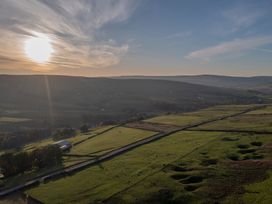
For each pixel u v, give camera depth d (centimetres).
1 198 6231
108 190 5656
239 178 5406
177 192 5156
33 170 8119
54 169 7725
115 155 8250
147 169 6550
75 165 7750
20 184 6906
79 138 11688
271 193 4600
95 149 9275
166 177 5891
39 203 5603
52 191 6053
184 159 6925
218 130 10019
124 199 5175
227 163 6291
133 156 7862
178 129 11075
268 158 6325
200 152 7362
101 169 7094
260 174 5444
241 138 8444
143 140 9706
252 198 4553
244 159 6531
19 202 5916
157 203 4925
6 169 7906
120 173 6544
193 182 5584
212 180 5475
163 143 8969
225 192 4919
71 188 6069
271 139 7988
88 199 5397
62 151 9225
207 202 4672
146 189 5441
